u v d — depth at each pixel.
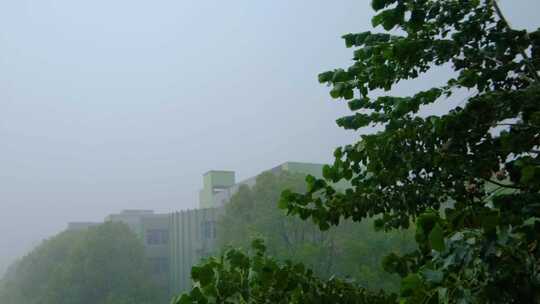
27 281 35.72
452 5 2.27
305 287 2.26
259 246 2.38
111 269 33.22
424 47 2.15
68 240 37.25
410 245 15.19
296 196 2.53
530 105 1.93
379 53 2.20
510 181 2.05
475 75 2.25
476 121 2.01
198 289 2.11
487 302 1.33
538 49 2.28
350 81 2.41
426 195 2.34
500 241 1.38
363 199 2.51
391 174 2.37
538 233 1.42
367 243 19.28
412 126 2.29
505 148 1.92
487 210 1.55
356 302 2.29
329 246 20.44
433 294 1.38
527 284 1.34
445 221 1.57
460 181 2.25
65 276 32.22
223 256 2.25
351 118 2.51
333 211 2.53
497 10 2.30
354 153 2.42
